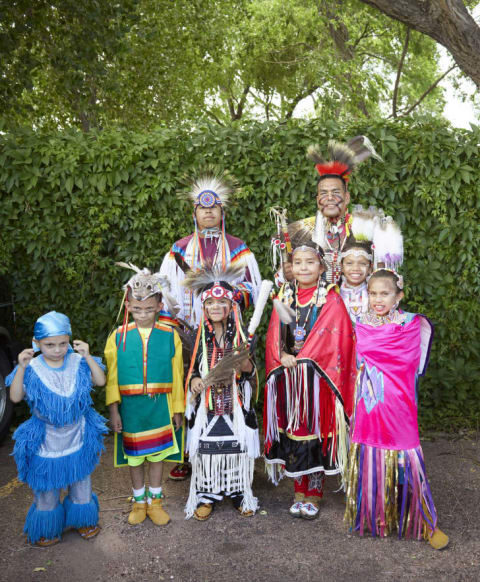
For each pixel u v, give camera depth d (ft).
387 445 9.23
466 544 9.19
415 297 14.48
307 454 10.13
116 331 10.05
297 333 10.30
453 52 17.30
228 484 10.14
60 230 14.35
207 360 10.16
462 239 14.16
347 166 11.33
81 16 22.56
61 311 15.06
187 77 41.81
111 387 9.85
